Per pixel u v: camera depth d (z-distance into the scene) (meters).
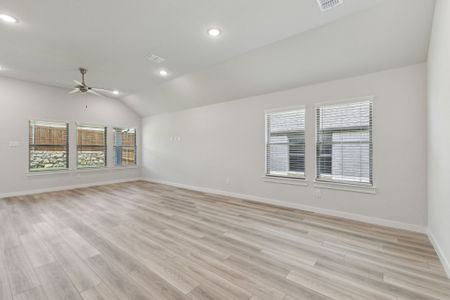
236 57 3.82
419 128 2.94
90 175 6.52
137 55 3.73
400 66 3.05
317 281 1.90
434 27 2.36
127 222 3.37
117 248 2.50
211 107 5.59
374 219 3.29
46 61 4.02
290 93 4.16
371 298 1.69
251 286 1.83
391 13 2.46
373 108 3.28
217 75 4.50
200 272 2.03
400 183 3.09
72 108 6.11
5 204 4.43
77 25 2.82
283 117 4.35
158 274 2.00
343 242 2.67
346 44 2.99
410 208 3.02
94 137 6.66
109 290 1.77
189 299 1.67
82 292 1.75
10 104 5.10
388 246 2.56
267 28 2.86
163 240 2.72
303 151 4.08
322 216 3.66
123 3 2.38
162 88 5.68
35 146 5.52
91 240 2.71
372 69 3.22
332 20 2.69
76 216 3.66
